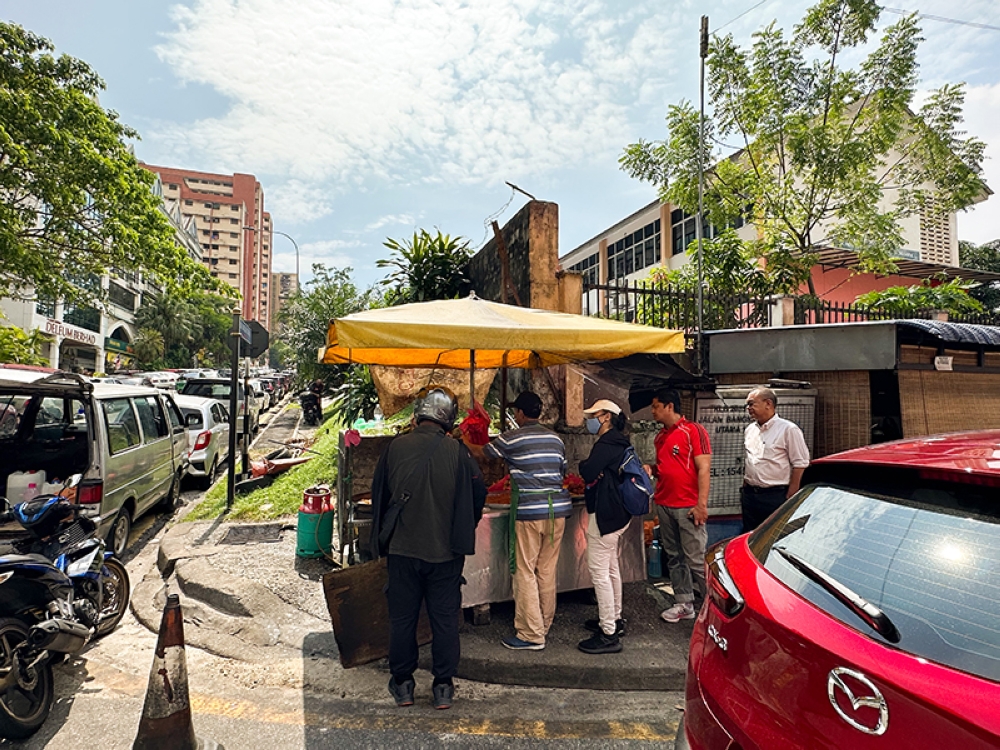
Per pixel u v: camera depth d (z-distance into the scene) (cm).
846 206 1271
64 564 376
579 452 616
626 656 363
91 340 4409
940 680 118
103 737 300
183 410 1008
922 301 1102
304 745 290
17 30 1139
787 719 142
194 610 454
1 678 284
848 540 166
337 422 1252
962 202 1289
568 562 430
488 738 296
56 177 1187
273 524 663
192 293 1480
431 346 352
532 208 646
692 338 666
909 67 1165
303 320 1978
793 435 436
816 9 1190
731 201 1308
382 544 324
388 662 360
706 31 700
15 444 586
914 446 193
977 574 134
